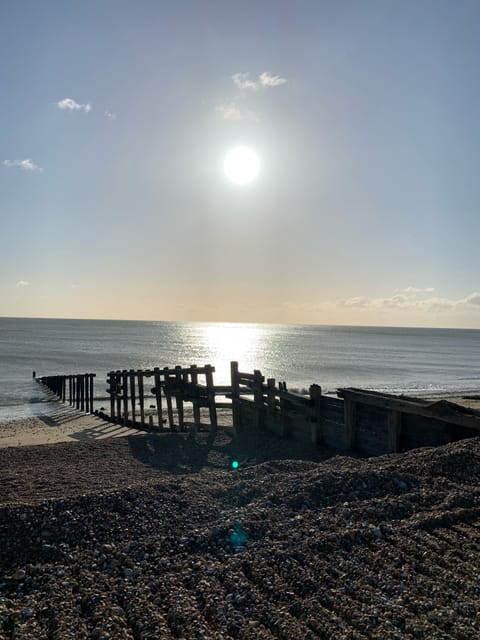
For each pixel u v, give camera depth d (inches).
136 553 233.0
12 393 1274.6
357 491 296.5
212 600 191.6
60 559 229.1
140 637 172.2
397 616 175.9
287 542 237.8
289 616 180.7
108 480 409.4
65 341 4045.3
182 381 703.7
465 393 1382.9
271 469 378.6
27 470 450.0
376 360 2815.0
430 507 268.8
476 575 200.2
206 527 259.9
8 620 183.6
